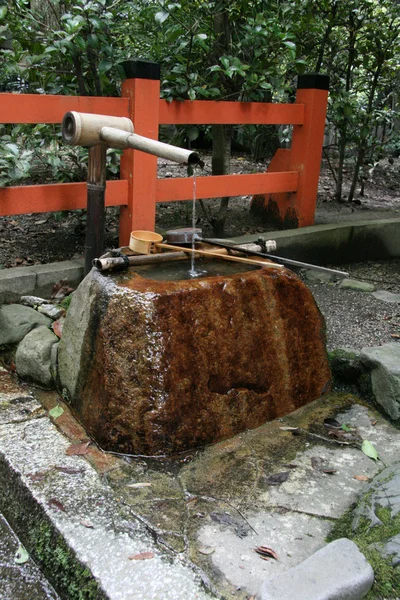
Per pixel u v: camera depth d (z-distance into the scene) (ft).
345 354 10.65
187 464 8.22
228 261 10.19
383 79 20.76
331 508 7.43
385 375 9.60
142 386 8.15
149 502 7.36
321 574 5.91
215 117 13.62
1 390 9.91
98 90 14.12
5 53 13.23
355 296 13.96
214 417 8.73
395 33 18.08
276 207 16.84
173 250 9.89
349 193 22.40
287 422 9.41
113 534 6.73
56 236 15.39
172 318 8.29
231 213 18.40
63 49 12.44
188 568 6.29
